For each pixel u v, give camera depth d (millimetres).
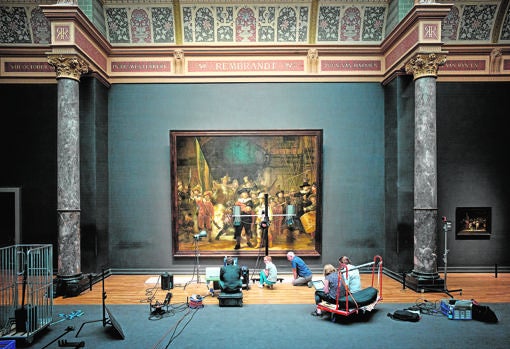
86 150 8648
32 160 9461
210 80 9570
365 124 9609
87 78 8680
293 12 9523
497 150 9664
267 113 9609
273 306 6719
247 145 9367
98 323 5953
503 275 9234
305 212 9328
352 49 9500
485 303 6887
